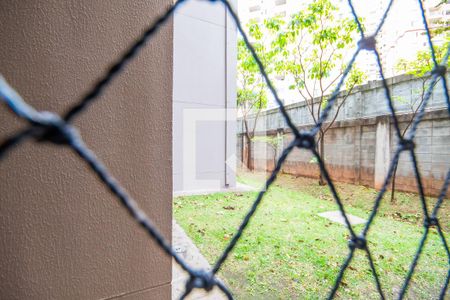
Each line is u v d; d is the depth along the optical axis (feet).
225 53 22.11
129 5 3.04
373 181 18.95
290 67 22.74
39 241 2.60
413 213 13.79
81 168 2.81
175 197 18.44
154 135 3.23
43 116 0.98
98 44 2.85
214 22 21.49
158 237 1.25
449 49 2.68
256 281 7.67
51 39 2.61
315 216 14.11
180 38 20.17
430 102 15.78
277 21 20.88
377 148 18.58
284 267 8.52
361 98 20.58
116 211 3.01
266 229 12.07
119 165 2.98
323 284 7.57
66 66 2.68
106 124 2.89
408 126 16.39
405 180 16.96
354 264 8.74
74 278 2.78
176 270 7.62
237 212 14.85
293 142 1.74
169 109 3.36
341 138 21.88
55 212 2.68
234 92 22.58
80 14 2.75
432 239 10.78
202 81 21.18
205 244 10.22
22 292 2.53
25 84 2.49
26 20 2.50
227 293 1.59
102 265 2.93
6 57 2.42
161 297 3.31
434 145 15.31
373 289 7.34
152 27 1.23
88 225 2.85
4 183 2.45
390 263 8.80
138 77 3.10
